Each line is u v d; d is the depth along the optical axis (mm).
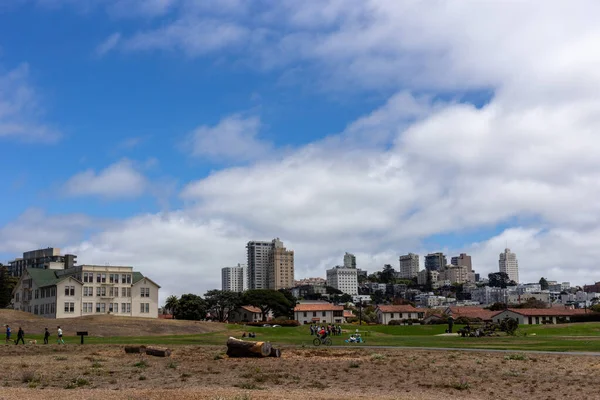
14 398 21594
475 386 27328
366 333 91375
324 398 22344
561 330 91812
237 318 199500
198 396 22453
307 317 181000
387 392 25359
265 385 27391
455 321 152625
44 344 61500
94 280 137625
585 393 24922
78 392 23578
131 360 40531
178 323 107750
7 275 178750
